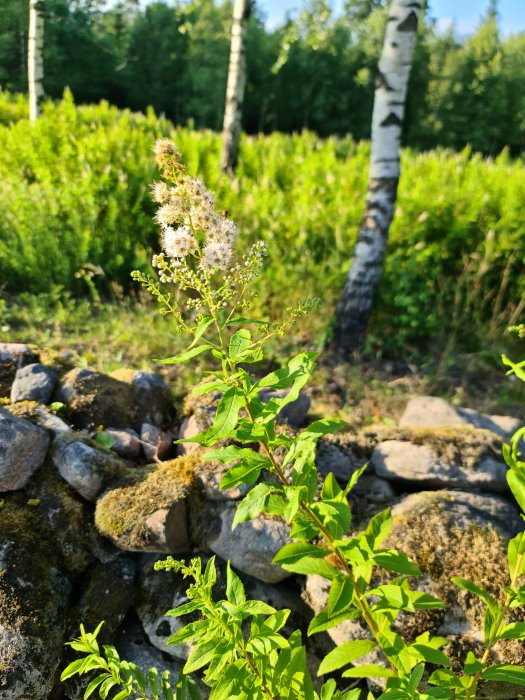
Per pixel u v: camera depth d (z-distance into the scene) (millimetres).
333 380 5035
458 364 5523
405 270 5867
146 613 2711
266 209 6645
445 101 47688
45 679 2385
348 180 7289
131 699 2480
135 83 46625
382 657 2449
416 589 2498
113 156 7359
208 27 44969
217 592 2666
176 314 1959
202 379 4508
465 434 3225
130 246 6492
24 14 30188
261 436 1727
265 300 5699
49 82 40219
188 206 1912
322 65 47312
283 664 1823
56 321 5336
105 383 3516
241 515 1718
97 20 44688
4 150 8008
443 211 6398
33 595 2506
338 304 5617
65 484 2908
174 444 3434
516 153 49750
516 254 5957
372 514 2898
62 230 6379
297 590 2750
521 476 1601
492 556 2598
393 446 3182
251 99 50094
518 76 48125
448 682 1791
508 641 2344
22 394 3367
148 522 2730
